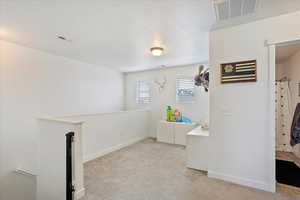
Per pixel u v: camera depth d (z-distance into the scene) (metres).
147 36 2.52
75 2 1.59
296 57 3.22
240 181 2.17
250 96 2.10
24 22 2.04
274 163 1.97
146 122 5.12
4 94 2.71
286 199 1.85
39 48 3.09
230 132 2.24
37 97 3.17
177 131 4.30
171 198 1.91
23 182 2.85
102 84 4.80
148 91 5.37
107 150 3.54
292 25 1.83
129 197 1.95
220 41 2.28
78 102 4.04
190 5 1.65
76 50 3.23
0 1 1.56
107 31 2.32
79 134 2.00
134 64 4.54
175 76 4.84
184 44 2.89
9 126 2.77
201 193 2.00
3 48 2.69
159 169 2.73
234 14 1.85
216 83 2.33
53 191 2.14
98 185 2.21
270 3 1.62
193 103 4.54
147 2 1.60
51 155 2.15
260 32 2.02
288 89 3.56
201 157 2.68
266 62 1.99
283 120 3.63
